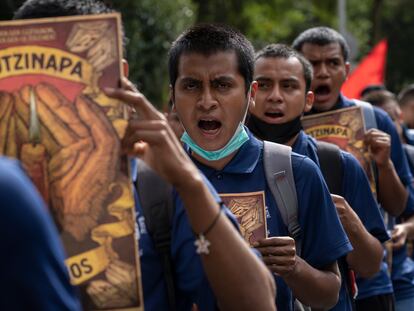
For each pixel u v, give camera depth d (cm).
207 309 272
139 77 1034
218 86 341
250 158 356
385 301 540
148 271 274
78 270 240
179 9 1112
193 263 270
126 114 241
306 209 356
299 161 359
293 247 331
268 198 355
